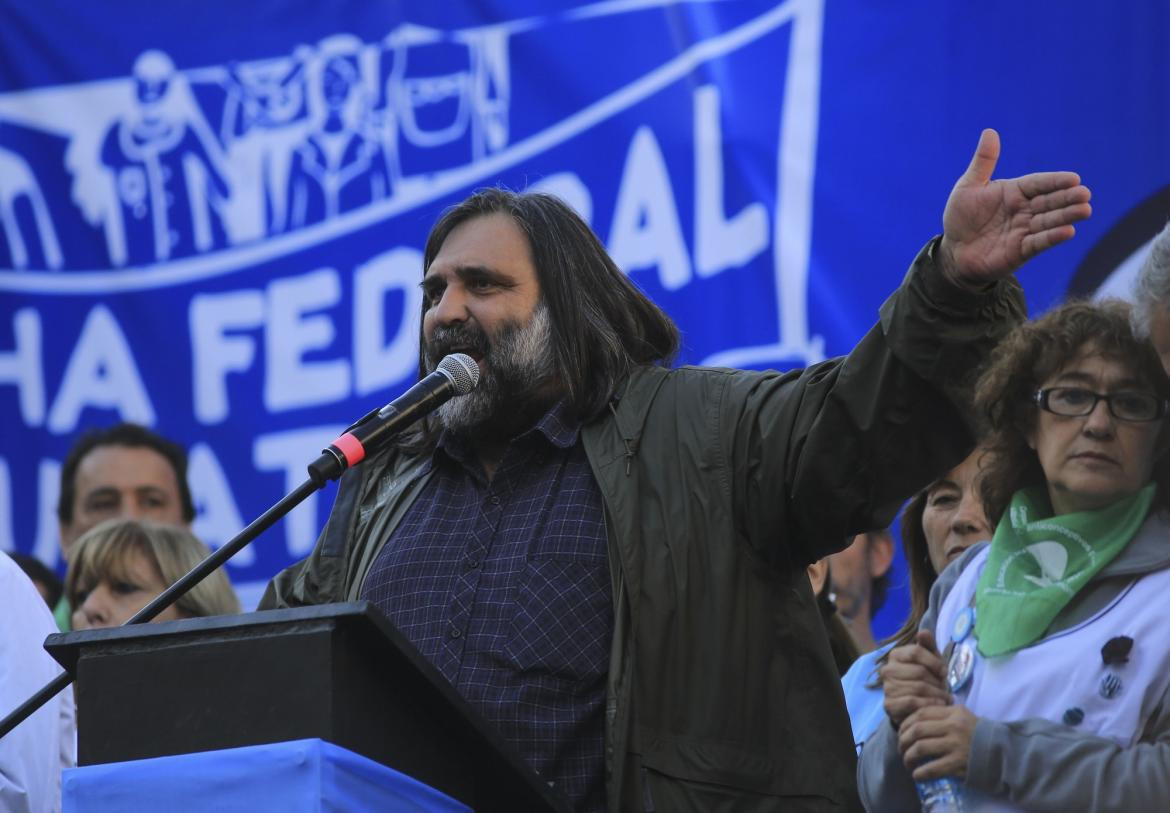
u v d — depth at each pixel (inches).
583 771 159.8
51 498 326.6
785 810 158.9
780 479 163.9
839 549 166.9
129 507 309.3
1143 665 149.7
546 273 183.5
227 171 329.7
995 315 157.9
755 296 295.1
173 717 129.6
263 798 123.3
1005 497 168.2
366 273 320.2
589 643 163.6
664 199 303.1
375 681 130.5
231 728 127.7
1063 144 280.5
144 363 327.3
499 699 161.2
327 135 325.7
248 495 318.7
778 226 295.6
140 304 329.7
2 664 195.0
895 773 160.9
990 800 150.2
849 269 290.7
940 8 290.7
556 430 176.6
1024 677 155.3
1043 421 161.3
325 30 328.2
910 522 210.8
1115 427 157.5
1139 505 157.2
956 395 158.6
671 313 299.4
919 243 287.6
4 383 331.0
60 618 289.3
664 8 309.0
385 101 323.3
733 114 301.1
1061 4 283.6
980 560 171.6
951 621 168.4
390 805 127.0
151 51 336.5
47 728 195.8
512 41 317.1
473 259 183.2
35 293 333.1
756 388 171.6
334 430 317.7
